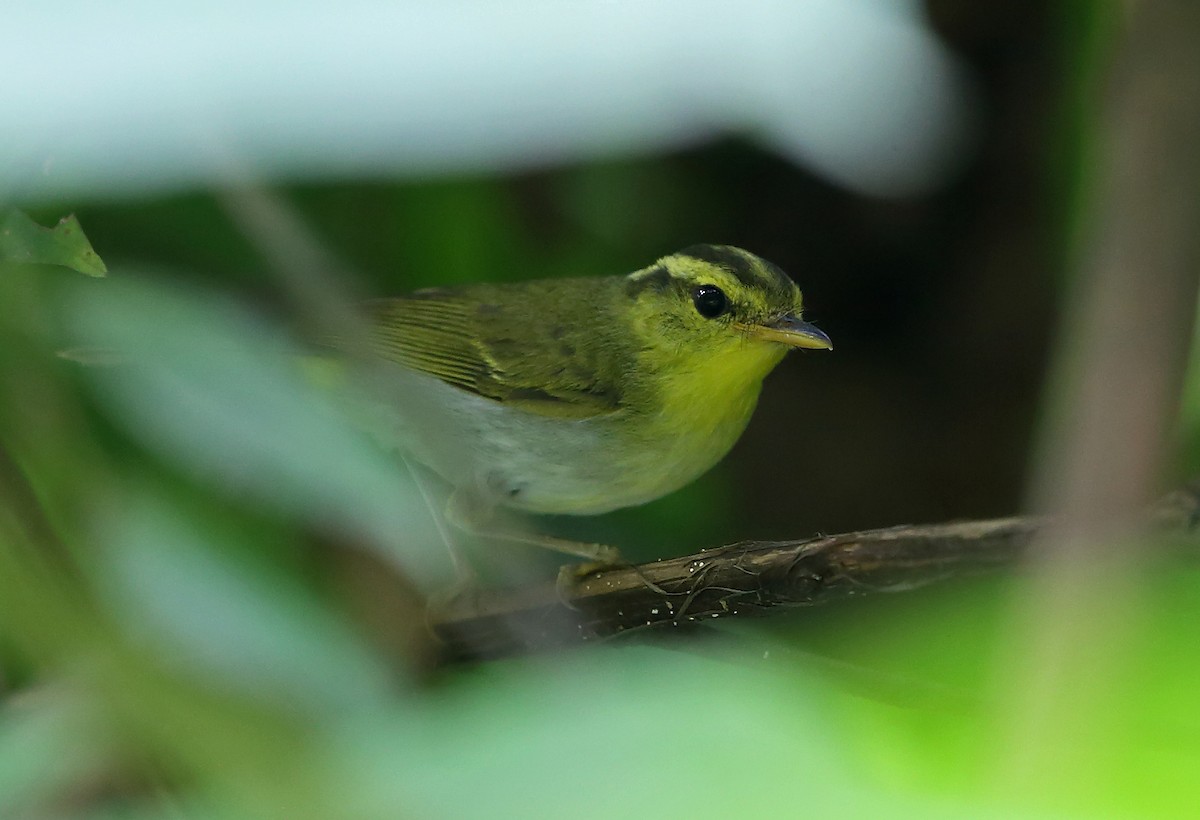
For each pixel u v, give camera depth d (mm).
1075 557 688
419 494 2145
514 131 726
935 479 2832
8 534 769
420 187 2459
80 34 521
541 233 2721
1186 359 870
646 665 627
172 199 1697
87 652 706
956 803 476
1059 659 616
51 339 887
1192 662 597
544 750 511
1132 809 497
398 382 1113
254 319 916
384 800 526
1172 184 896
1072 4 2148
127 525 833
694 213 2768
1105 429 838
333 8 578
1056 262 2457
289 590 801
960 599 750
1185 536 719
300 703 676
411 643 1684
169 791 657
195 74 550
